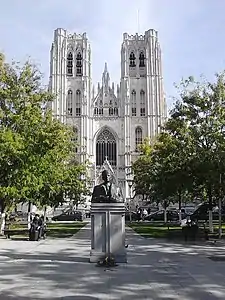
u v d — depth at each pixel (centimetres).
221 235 3192
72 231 4025
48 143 3231
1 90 3350
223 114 3288
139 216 6769
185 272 1526
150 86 13188
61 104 13000
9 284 1297
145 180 5028
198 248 2411
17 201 3659
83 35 13588
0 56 3822
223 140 3119
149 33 13550
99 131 13025
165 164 3453
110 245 1769
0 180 3139
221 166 3016
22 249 2359
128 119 12975
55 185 3656
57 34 13512
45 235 3256
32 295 1139
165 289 1218
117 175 12575
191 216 4819
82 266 1669
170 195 3847
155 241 2858
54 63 13312
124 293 1162
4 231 3641
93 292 1177
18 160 3077
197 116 3384
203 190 3669
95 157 12900
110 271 1543
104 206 1788
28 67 3525
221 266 1678
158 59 13400
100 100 13250
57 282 1327
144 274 1477
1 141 2973
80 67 13400
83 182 5138
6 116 3262
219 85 3372
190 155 3209
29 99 3450
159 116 12950
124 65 13412
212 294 1149
